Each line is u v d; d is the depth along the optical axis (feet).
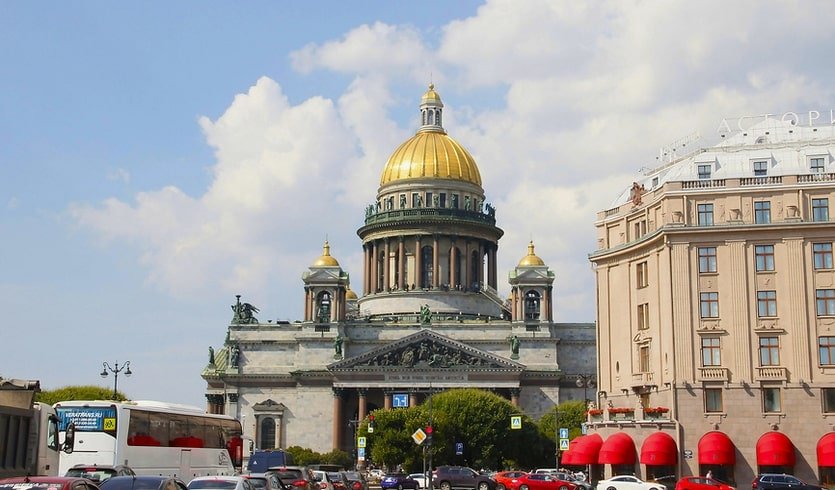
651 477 346.95
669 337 348.79
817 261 340.59
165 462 257.55
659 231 355.36
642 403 368.07
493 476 447.42
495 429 575.79
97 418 240.73
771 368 336.70
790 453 325.01
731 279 346.13
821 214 345.92
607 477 365.61
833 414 329.93
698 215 356.18
